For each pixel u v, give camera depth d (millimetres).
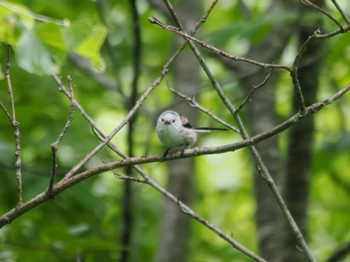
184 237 13367
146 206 15688
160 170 18922
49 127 14523
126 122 7105
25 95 14523
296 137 11250
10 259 11055
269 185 7832
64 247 10367
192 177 13797
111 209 15141
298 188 11242
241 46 16750
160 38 17766
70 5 14914
